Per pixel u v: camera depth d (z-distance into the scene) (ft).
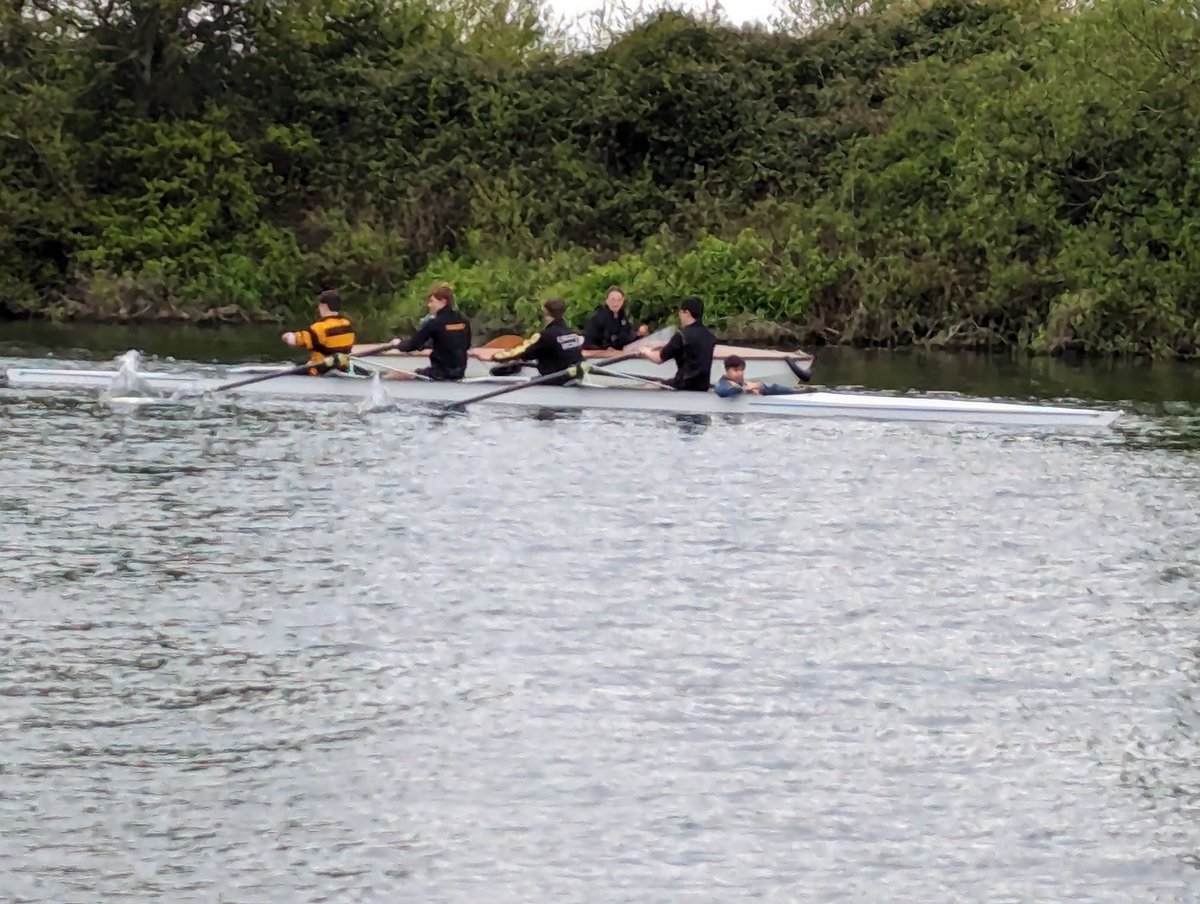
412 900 28.27
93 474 56.85
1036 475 60.49
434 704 36.40
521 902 28.27
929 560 48.39
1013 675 39.01
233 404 72.95
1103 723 36.32
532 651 39.83
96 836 30.25
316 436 65.00
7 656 38.60
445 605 43.01
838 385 88.38
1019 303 115.14
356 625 41.34
